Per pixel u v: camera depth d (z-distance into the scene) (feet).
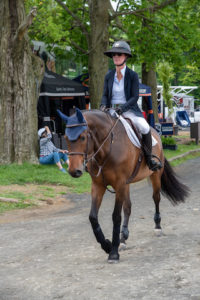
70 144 15.80
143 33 63.21
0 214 29.14
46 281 15.52
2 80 44.88
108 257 17.58
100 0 55.21
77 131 15.72
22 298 14.08
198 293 13.57
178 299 13.20
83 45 70.54
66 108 68.49
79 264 17.48
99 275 15.88
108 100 20.36
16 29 44.86
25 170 42.68
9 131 45.16
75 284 15.05
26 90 45.65
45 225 25.46
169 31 63.21
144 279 15.10
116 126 17.95
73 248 20.08
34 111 46.73
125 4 61.77
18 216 28.73
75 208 31.53
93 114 17.15
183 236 21.09
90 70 56.18
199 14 63.16
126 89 19.69
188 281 14.65
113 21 65.72
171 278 15.03
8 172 41.39
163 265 16.53
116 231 17.57
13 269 17.28
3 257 19.13
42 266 17.44
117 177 17.54
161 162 22.56
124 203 20.30
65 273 16.33
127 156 17.80
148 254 18.37
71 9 66.23
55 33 56.08
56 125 63.00
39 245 20.94
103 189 17.97
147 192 37.32
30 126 46.06
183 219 25.11
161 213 27.40
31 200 32.96
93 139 16.58
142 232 22.53
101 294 13.97
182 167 53.11
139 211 28.68
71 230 23.86
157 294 13.69
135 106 20.22
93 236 22.26
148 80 75.00
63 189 38.14
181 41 62.54
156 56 64.64
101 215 28.27
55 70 71.72
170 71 90.02
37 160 46.50
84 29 59.36
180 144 78.28
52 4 60.85
